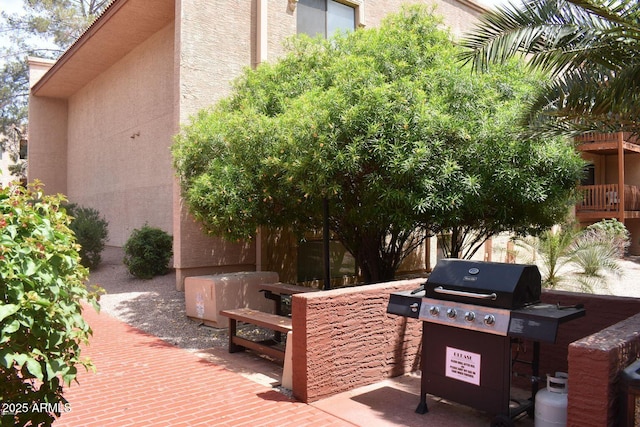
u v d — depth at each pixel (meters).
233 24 11.52
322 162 6.35
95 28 14.53
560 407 3.74
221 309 8.08
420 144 6.14
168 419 4.34
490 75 7.82
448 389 4.29
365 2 14.06
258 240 11.49
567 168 7.32
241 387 5.21
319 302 4.82
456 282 4.17
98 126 18.75
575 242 12.70
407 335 5.71
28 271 2.57
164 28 14.33
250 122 8.04
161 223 14.44
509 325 3.76
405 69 7.53
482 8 17.14
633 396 2.90
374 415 4.43
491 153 6.66
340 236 9.07
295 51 10.41
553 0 5.11
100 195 18.48
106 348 6.84
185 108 10.68
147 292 10.78
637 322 3.85
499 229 8.49
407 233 8.73
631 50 4.97
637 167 22.62
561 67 5.35
